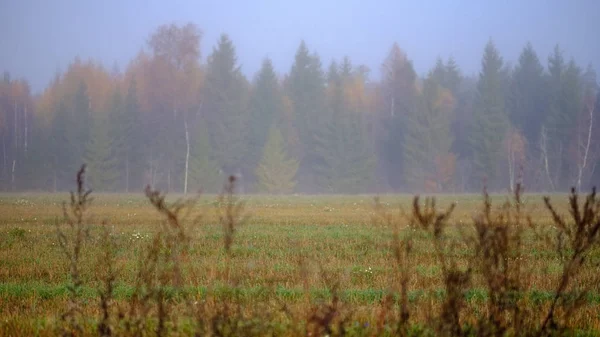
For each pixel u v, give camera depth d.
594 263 20.42
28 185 111.75
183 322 12.55
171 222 11.89
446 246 26.88
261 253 26.67
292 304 15.55
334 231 35.22
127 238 30.53
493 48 113.00
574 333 13.16
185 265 21.36
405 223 39.47
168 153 110.94
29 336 12.77
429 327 11.79
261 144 114.00
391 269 21.80
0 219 41.94
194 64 109.44
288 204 65.44
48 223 39.41
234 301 14.66
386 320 13.48
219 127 109.12
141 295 16.16
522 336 11.41
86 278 20.23
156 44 108.62
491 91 111.44
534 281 18.92
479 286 17.36
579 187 104.62
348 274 20.66
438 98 111.06
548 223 36.41
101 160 106.88
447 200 74.31
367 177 110.75
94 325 12.94
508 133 113.81
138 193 102.00
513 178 113.69
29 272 21.83
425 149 110.62
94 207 56.94
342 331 10.86
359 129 110.56
